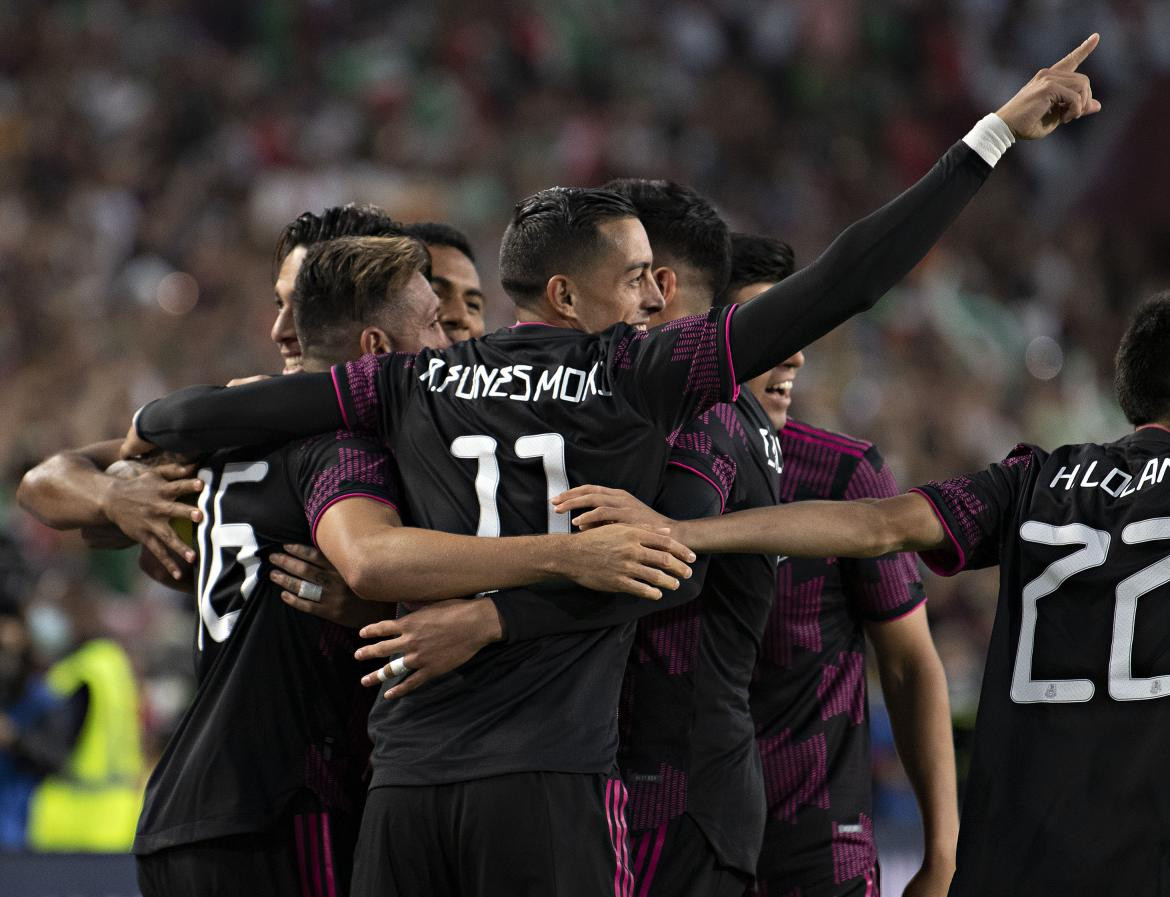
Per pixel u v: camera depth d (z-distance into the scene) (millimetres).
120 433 33656
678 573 8539
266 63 47375
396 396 9266
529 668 8594
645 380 8750
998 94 54312
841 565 10914
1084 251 48062
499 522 8695
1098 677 8570
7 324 36312
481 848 8359
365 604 9367
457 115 46781
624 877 8547
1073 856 8398
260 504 9594
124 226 40094
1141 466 8914
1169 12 54594
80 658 19000
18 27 44906
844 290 8594
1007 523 9148
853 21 53500
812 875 10547
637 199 10492
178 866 9430
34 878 13898
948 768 11086
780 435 11023
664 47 51812
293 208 41938
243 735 9438
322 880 9406
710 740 9750
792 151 50375
